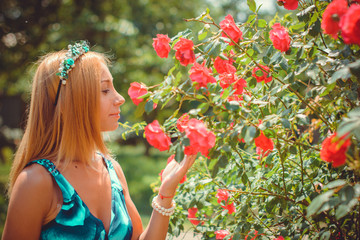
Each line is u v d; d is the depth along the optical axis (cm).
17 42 757
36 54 721
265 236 156
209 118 126
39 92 145
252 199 171
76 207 134
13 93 1054
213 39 146
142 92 141
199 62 142
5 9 731
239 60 152
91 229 135
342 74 101
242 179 147
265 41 156
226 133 125
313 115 137
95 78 144
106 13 807
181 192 198
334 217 138
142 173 971
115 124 154
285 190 145
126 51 797
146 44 864
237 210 166
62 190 134
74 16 764
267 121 123
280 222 156
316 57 135
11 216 126
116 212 147
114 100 151
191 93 129
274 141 150
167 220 146
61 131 145
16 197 128
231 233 164
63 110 141
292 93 150
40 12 748
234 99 140
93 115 144
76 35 730
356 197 100
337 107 144
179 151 118
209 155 125
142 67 823
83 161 144
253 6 156
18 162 146
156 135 122
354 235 140
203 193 178
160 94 126
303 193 146
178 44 140
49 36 738
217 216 183
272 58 138
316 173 150
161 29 875
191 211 198
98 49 746
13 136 1163
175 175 141
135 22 856
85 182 143
